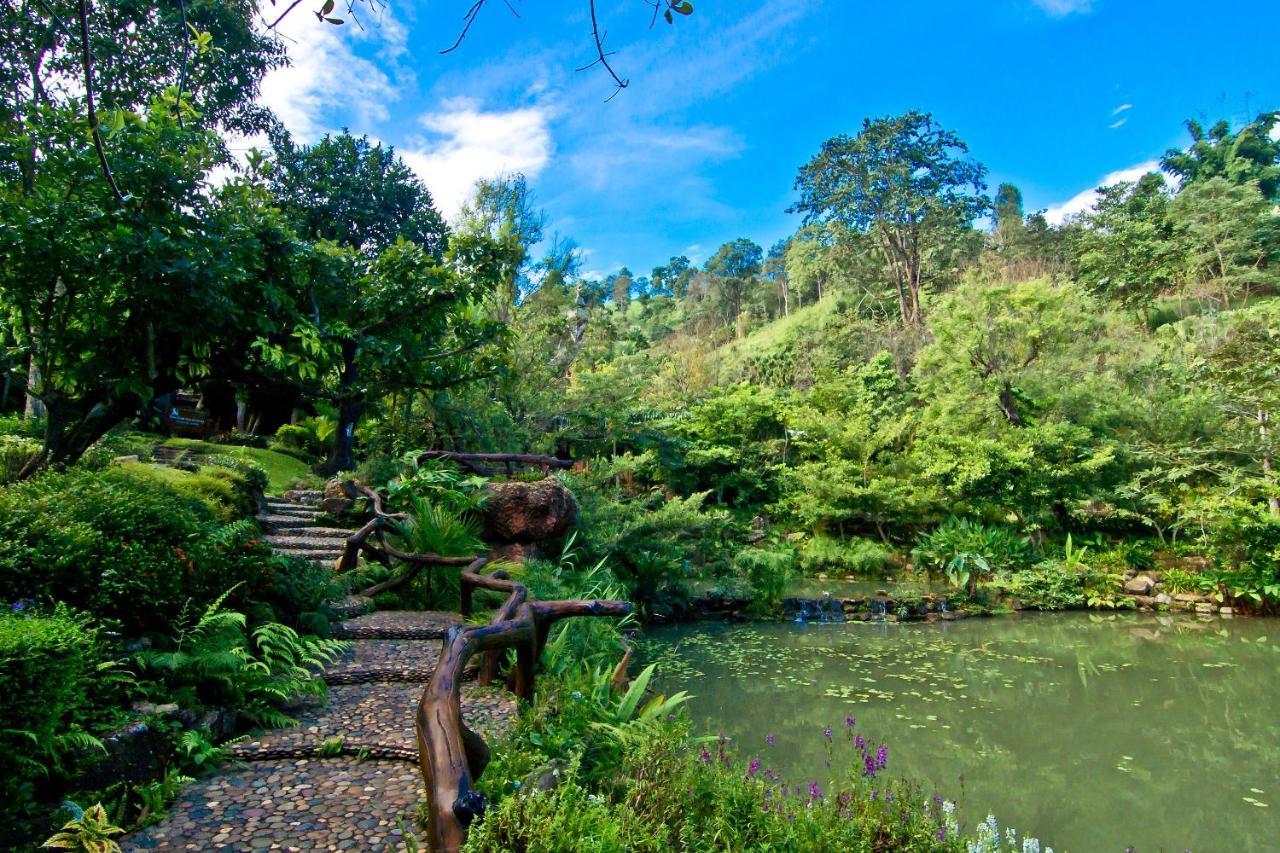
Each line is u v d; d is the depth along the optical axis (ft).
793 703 22.90
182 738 8.89
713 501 58.13
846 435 51.47
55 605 8.70
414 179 57.72
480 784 7.77
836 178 117.91
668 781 9.21
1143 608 40.42
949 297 57.57
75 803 7.11
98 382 13.80
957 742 19.90
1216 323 61.72
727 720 20.95
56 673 7.04
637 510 34.78
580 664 15.38
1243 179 115.85
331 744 9.73
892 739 19.90
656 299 208.74
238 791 8.54
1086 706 23.39
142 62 22.07
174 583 10.58
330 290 17.17
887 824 10.66
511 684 12.34
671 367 82.23
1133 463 48.65
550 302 45.85
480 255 18.81
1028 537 46.55
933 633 34.40
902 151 113.80
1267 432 42.42
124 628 9.99
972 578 42.11
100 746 7.53
